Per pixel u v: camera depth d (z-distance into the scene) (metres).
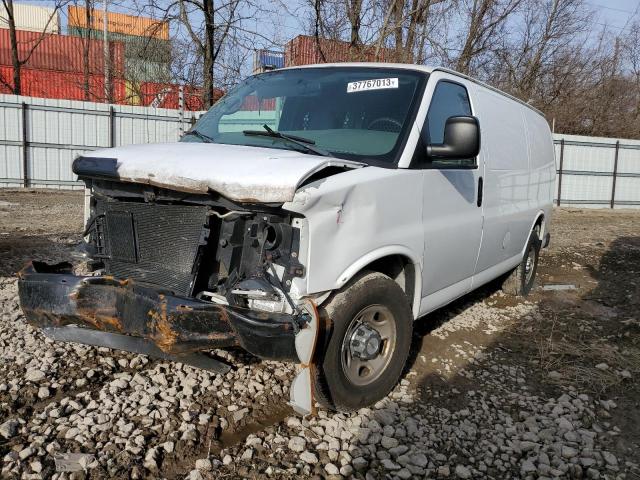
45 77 26.33
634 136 29.06
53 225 9.83
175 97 21.00
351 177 3.24
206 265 3.15
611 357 4.83
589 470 3.19
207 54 15.08
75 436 3.12
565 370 4.56
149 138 19.38
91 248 3.60
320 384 3.26
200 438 3.22
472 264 4.80
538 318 5.88
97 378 3.81
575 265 8.96
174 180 2.99
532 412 3.85
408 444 3.33
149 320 2.90
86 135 18.81
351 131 3.91
